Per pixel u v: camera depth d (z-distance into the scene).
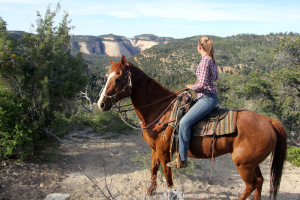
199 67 3.28
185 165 3.53
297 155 6.91
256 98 16.91
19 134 4.50
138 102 3.81
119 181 4.71
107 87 3.50
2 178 4.11
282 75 15.93
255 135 3.24
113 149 6.52
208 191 4.62
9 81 5.12
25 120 4.98
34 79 5.09
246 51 116.12
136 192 4.32
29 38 5.16
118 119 8.32
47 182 4.36
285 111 15.60
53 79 5.31
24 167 4.66
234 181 5.25
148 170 5.26
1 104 4.48
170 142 3.55
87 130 8.05
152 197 3.94
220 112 3.47
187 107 3.46
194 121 3.35
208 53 3.41
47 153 5.17
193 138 3.47
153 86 3.78
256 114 3.46
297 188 5.06
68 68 5.62
